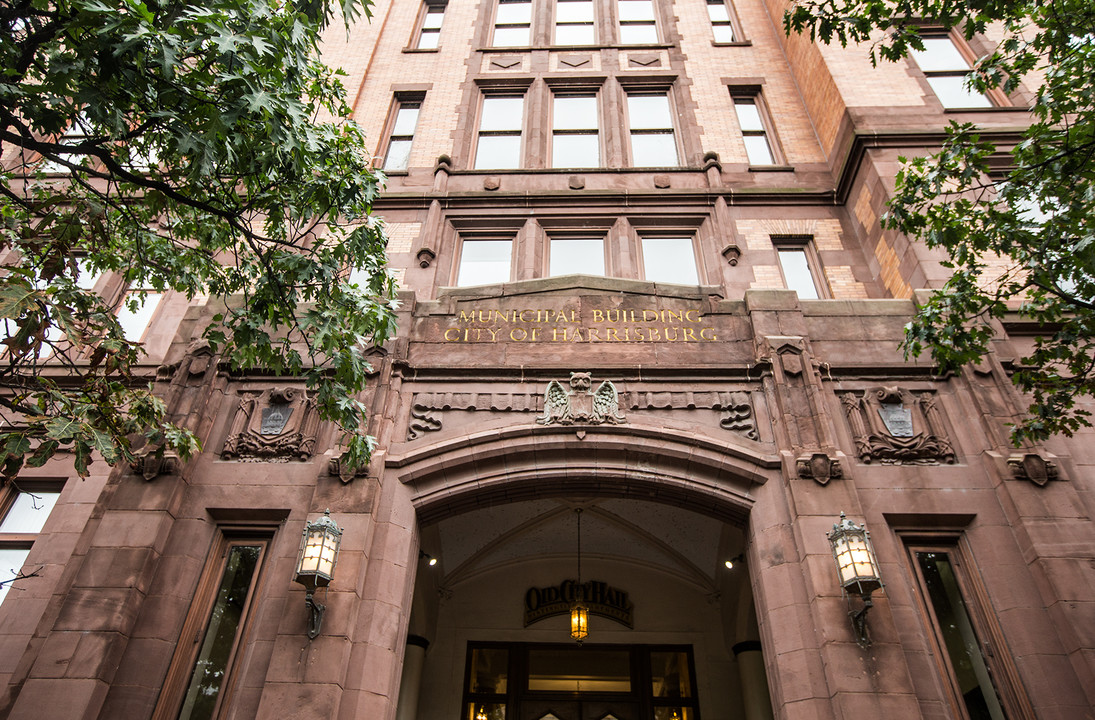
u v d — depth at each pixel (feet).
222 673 24.67
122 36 18.21
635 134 53.93
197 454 28.53
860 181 44.75
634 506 39.24
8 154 45.03
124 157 25.57
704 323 32.99
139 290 29.63
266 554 27.22
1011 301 34.86
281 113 21.09
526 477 28.45
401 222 46.65
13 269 20.02
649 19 64.18
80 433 18.86
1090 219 23.04
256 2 20.12
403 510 27.43
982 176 41.52
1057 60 24.76
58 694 22.31
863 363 30.94
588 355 31.83
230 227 27.76
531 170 49.47
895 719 21.67
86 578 24.71
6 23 20.59
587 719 39.63
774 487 27.40
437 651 41.57
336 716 22.34
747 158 51.08
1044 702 22.62
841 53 50.62
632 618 42.75
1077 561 24.57
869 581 22.44
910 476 27.71
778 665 23.85
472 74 57.88
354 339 24.79
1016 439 25.73
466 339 32.48
